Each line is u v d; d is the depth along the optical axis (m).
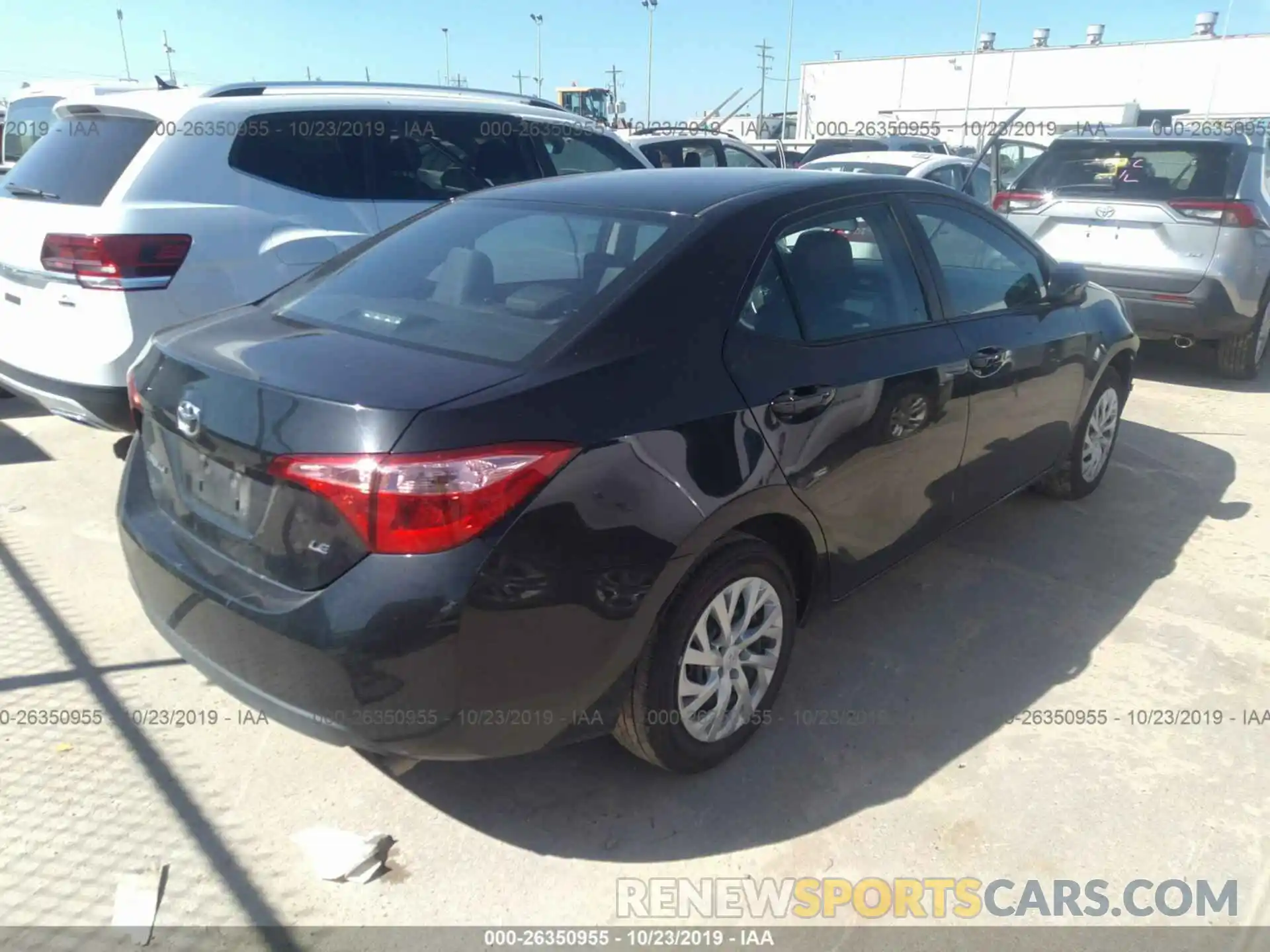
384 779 2.84
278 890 2.44
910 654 3.53
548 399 2.32
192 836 2.60
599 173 3.62
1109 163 7.09
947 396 3.42
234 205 4.57
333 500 2.17
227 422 2.38
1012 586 4.06
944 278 3.59
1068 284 4.11
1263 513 4.86
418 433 2.15
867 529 3.21
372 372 2.36
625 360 2.50
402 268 3.05
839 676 3.39
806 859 2.58
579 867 2.54
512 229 3.06
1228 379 7.43
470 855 2.57
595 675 2.41
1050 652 3.56
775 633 2.95
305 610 2.21
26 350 4.43
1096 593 4.01
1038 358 3.98
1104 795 2.82
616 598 2.37
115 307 4.11
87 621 3.60
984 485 3.89
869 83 33.59
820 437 2.88
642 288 2.64
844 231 3.23
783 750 3.00
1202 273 6.60
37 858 2.50
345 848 2.56
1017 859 2.59
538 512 2.23
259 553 2.35
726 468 2.59
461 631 2.17
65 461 5.18
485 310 2.69
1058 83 30.17
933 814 2.74
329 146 5.01
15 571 3.94
